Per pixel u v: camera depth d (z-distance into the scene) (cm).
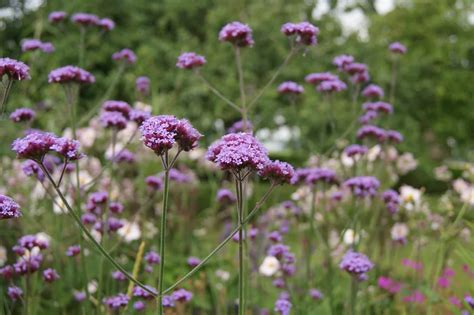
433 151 1891
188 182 610
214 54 1525
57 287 392
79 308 423
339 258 463
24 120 357
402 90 1780
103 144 603
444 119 2142
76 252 357
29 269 310
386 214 478
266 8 1616
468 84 2198
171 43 1612
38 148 205
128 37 1580
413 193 480
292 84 435
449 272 474
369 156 571
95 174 575
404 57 1906
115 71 1460
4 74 247
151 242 541
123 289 383
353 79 458
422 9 2278
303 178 408
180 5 1769
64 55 1333
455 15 2302
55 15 457
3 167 534
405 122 1752
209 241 618
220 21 1603
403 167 588
